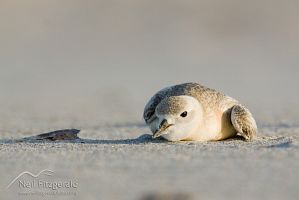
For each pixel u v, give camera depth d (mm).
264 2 81125
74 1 79188
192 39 71438
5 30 70125
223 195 10336
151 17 77500
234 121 16344
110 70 54812
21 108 32812
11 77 50094
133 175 11938
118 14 77750
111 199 10336
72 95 40125
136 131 21531
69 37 70062
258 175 11711
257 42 70688
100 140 17250
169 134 15844
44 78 49938
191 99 15977
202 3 80938
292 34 73500
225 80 47125
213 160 13227
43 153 14547
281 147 14914
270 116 27484
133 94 40250
